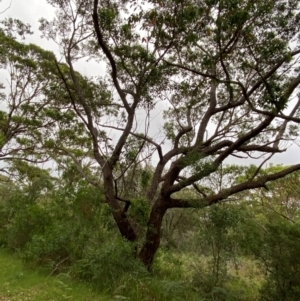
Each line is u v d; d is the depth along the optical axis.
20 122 19.33
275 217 10.82
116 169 12.17
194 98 12.05
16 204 13.67
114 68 10.23
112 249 8.20
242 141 9.47
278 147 10.31
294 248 7.66
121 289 7.32
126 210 10.22
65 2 10.70
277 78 8.63
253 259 8.58
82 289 7.46
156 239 10.10
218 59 9.12
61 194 12.12
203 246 9.34
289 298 7.57
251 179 9.79
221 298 8.15
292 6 8.09
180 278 9.31
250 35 8.11
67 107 15.30
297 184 15.67
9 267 8.99
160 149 11.01
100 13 9.37
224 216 8.77
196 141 10.80
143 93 10.59
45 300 6.65
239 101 10.37
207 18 7.94
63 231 9.69
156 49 9.87
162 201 10.23
